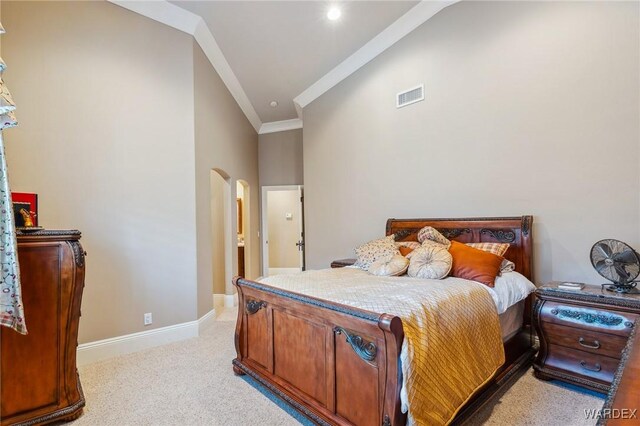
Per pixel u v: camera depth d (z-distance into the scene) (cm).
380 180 414
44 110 270
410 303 175
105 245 297
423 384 145
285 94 538
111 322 297
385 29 386
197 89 369
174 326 335
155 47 333
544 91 280
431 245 273
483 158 318
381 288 211
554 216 277
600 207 254
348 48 418
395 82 395
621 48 244
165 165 336
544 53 280
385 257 290
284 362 212
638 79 237
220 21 355
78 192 284
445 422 153
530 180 289
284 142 654
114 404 215
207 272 384
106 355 292
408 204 383
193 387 236
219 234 502
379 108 414
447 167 346
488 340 203
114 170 304
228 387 235
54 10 276
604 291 223
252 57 430
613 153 248
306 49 416
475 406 188
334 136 482
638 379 92
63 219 277
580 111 262
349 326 164
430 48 359
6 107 152
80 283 205
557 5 273
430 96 359
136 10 320
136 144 318
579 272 264
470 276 245
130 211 312
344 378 169
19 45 260
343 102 466
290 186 649
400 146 390
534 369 242
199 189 368
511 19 299
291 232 757
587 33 258
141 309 315
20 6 261
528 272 280
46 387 192
